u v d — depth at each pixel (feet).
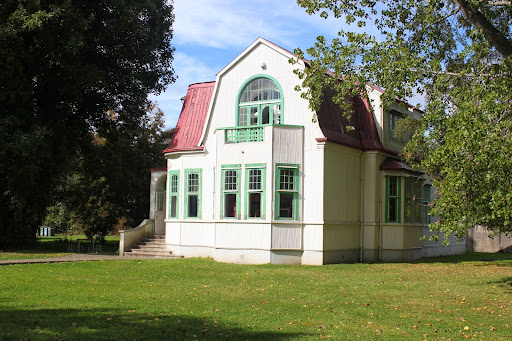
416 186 88.43
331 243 73.15
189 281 52.16
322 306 39.34
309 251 71.46
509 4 47.65
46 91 93.66
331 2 56.80
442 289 49.85
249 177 72.95
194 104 89.51
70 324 31.17
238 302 40.16
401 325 33.68
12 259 70.74
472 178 39.58
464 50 47.83
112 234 181.37
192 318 33.81
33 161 80.33
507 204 38.68
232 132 75.25
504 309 40.19
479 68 48.47
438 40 56.49
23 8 79.41
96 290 44.60
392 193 82.99
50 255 79.51
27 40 85.05
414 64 51.11
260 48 76.74
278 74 75.05
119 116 110.22
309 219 71.82
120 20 90.94
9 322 30.96
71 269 60.49
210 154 80.79
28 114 86.02
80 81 87.15
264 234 71.05
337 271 63.41
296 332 30.81
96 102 104.17
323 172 71.41
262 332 30.55
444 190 40.86
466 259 88.53
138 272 58.90
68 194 123.03
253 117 76.59
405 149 55.98
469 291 48.85
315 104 59.36
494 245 113.39
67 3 81.61
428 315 37.19
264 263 70.59
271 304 39.65
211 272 60.23
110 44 96.78
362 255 80.94
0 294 40.91
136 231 90.38
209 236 79.71
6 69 80.69
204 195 81.30
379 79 54.49
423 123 51.85
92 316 33.53
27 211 92.84
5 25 79.05
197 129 85.97
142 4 96.48
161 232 95.14
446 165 41.22
